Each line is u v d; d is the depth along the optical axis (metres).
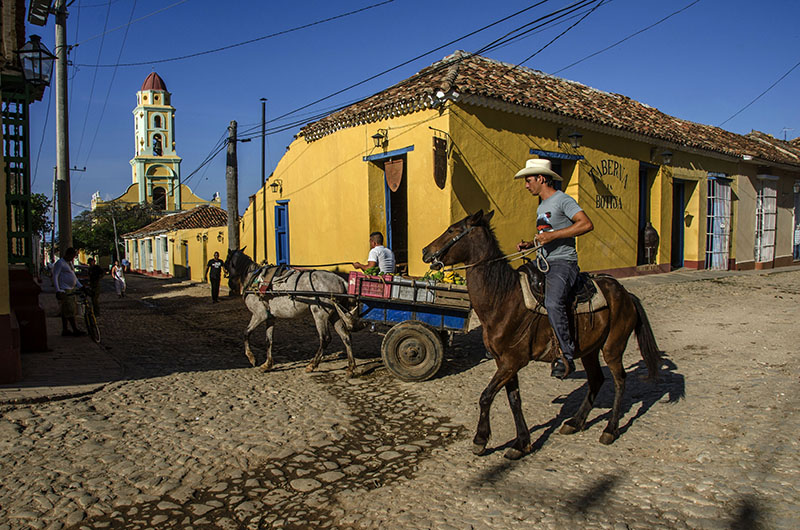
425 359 7.00
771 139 24.34
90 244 50.47
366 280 7.28
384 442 5.12
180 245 32.22
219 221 34.78
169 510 3.89
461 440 5.09
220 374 7.59
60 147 12.62
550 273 4.54
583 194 13.77
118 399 6.33
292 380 7.26
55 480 4.30
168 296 21.14
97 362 8.17
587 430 5.18
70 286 10.74
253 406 6.12
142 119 53.78
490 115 11.63
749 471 4.11
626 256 15.40
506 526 3.52
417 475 4.38
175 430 5.39
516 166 12.20
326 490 4.17
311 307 7.53
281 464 4.64
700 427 5.04
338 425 5.54
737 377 6.50
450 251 4.76
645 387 6.35
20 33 8.98
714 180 18.39
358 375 7.48
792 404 5.45
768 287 14.78
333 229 15.00
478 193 11.45
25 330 8.82
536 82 14.35
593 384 5.18
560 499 3.85
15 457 4.71
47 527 3.66
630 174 15.27
